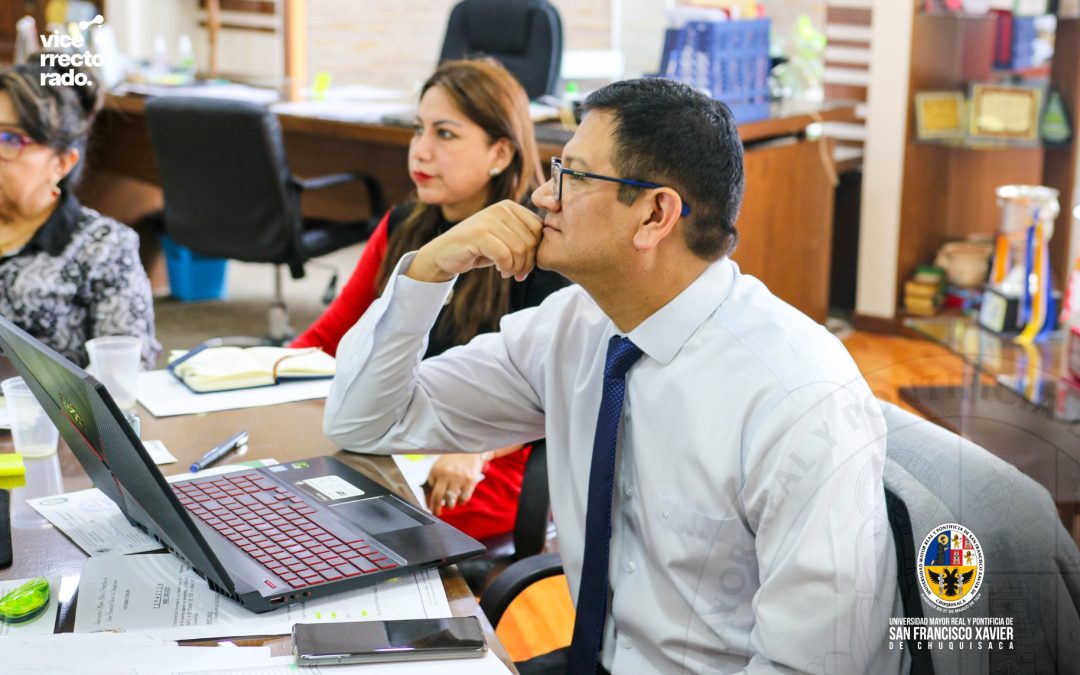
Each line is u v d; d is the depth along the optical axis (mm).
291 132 4758
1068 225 4605
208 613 1174
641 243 1308
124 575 1248
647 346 1355
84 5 6602
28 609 1151
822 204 4555
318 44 7371
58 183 2301
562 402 1515
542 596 2723
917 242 4934
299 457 1616
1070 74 4531
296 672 1065
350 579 1224
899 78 4746
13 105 2148
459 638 1119
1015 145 4594
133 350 1760
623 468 1399
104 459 1244
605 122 1309
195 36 7402
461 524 2055
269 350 2012
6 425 1694
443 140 2271
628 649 1387
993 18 4730
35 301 2270
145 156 5051
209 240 4297
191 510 1388
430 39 7148
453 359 1657
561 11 6754
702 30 4094
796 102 4809
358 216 4727
